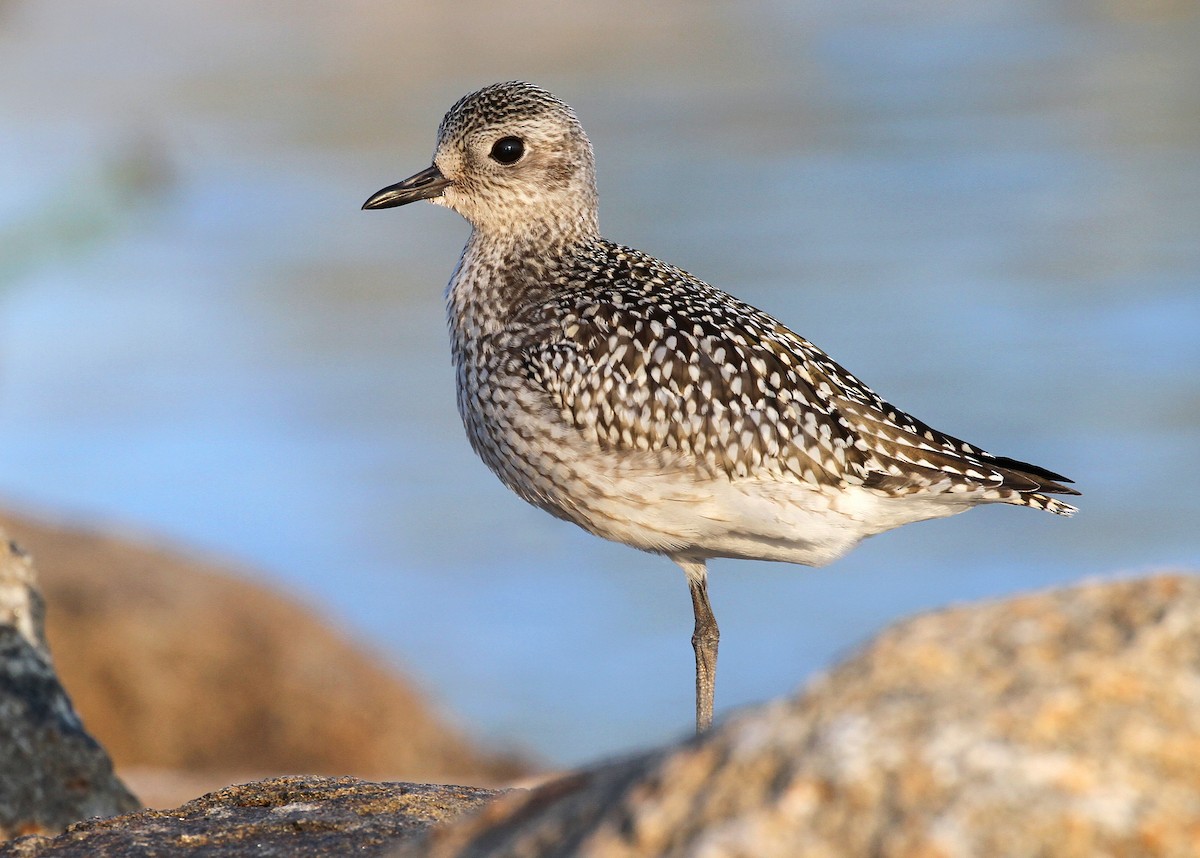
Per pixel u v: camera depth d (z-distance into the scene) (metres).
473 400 7.62
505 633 16.67
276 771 13.71
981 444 19.36
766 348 7.21
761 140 37.16
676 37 52.72
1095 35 46.50
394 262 30.70
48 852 4.75
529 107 7.91
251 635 14.34
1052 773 2.78
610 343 7.21
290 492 20.28
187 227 33.50
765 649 15.95
